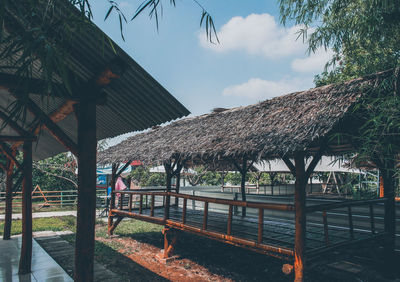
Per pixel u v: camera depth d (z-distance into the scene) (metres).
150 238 9.95
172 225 7.64
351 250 5.63
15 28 2.30
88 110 3.69
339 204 5.55
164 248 8.00
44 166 19.69
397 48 5.07
